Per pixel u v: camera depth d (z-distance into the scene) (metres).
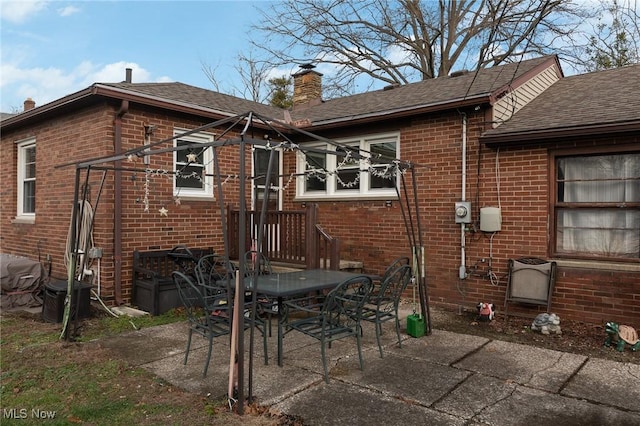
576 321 5.74
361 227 7.95
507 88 6.54
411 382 3.81
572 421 3.12
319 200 8.54
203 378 3.84
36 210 7.91
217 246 7.86
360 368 4.12
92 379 3.81
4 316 6.05
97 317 5.89
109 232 6.42
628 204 5.48
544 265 5.81
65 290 5.68
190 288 4.99
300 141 9.02
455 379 3.89
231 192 8.12
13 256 7.27
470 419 3.14
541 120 6.12
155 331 5.32
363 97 10.43
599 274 5.59
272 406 3.31
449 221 6.87
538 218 6.03
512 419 3.14
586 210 5.80
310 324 4.27
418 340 5.09
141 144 6.75
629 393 3.61
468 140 6.66
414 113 7.02
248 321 4.11
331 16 17.28
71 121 7.00
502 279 6.32
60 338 4.96
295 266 6.76
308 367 4.16
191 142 7.54
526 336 5.28
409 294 7.43
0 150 9.09
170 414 3.16
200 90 9.58
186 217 7.39
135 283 6.52
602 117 5.46
